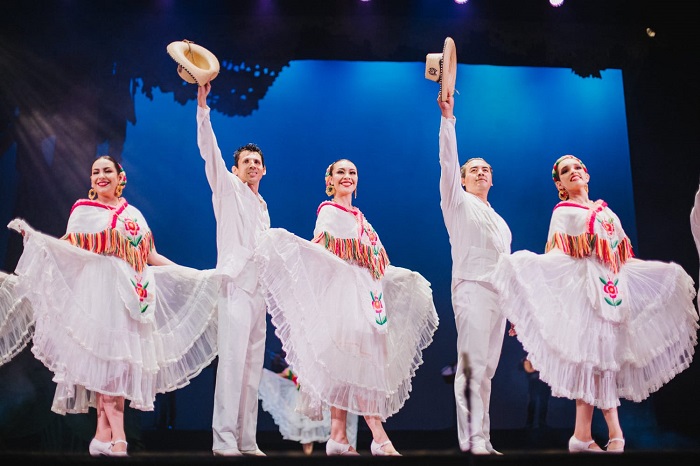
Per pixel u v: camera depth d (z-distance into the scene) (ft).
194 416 21.65
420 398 22.93
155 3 21.74
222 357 14.60
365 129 24.07
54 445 19.51
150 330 14.75
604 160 23.94
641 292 15.62
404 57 22.95
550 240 15.70
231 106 22.66
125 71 22.21
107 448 13.79
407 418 22.75
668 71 23.02
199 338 15.65
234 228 15.14
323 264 15.28
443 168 15.51
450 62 15.53
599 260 15.20
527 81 24.38
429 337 16.35
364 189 23.95
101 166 15.03
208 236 23.22
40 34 21.83
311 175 23.76
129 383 14.05
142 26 21.94
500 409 22.99
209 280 15.93
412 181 24.02
